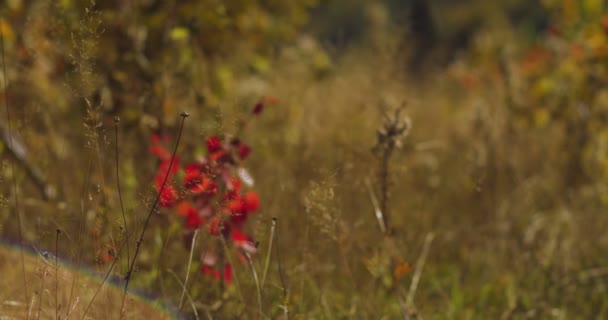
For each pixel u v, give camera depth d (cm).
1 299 334
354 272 412
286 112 522
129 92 471
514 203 548
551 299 443
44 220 393
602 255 502
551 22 711
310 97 564
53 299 335
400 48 634
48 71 447
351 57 672
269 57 621
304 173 427
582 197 584
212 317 360
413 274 443
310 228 390
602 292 451
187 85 491
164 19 504
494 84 687
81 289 327
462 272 479
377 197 427
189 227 347
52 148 439
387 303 411
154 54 491
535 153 633
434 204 522
